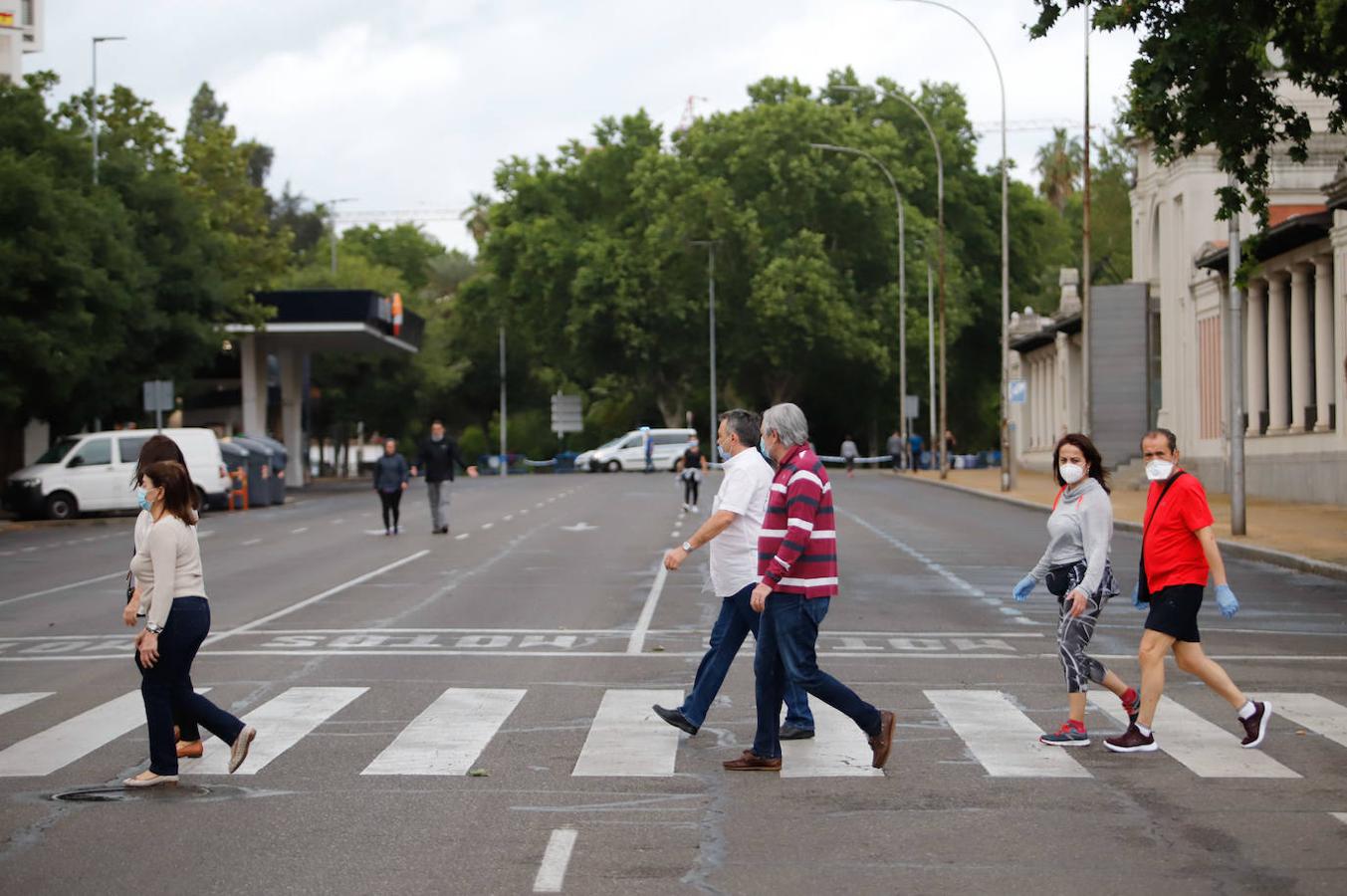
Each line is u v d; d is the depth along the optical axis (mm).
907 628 23312
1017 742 14289
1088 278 58750
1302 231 52656
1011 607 26219
